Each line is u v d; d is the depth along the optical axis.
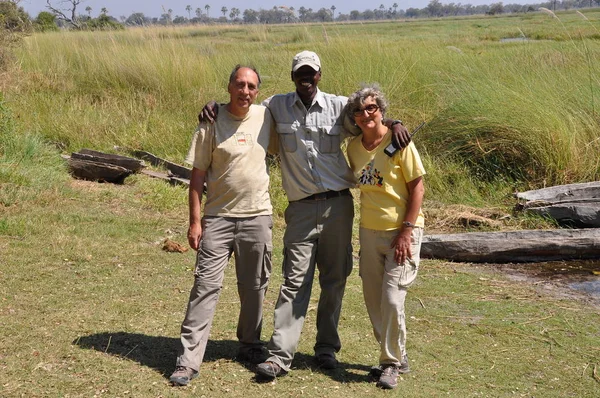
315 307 5.39
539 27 37.94
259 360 4.35
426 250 6.77
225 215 4.15
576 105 9.41
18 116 11.96
